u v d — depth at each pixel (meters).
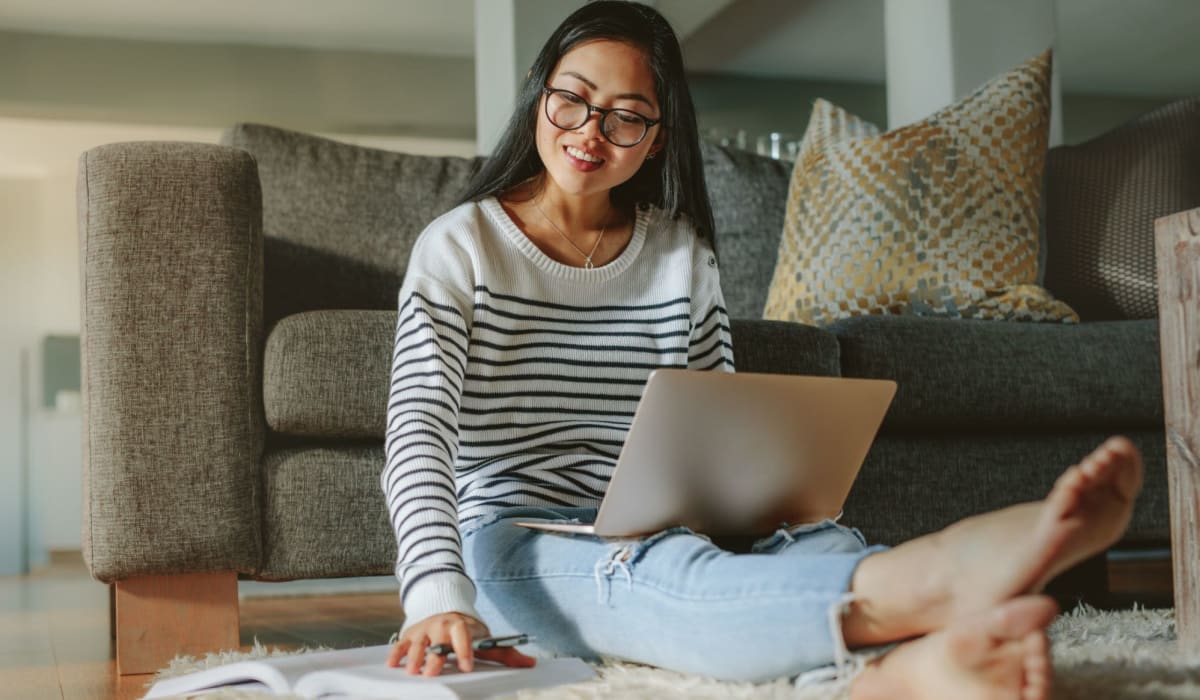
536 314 1.52
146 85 6.64
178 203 1.85
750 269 2.85
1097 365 2.27
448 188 2.52
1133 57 7.35
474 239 1.50
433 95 7.06
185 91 6.69
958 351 2.19
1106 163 2.88
